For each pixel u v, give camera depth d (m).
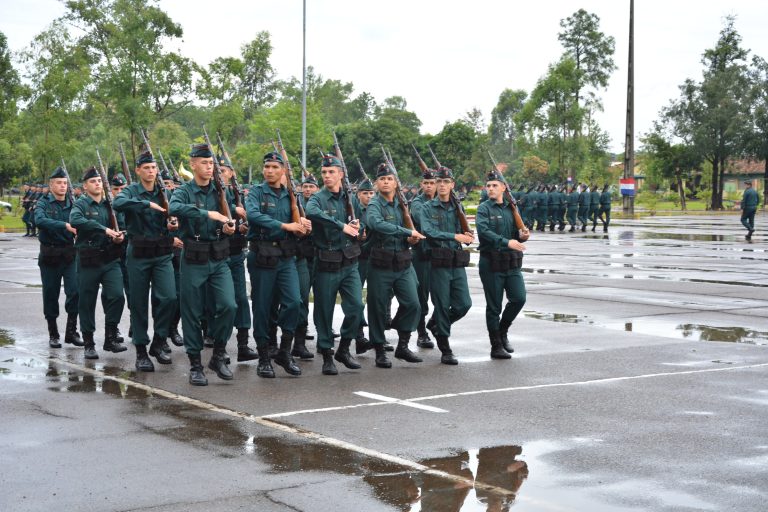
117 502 5.24
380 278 9.41
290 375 9.05
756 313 13.16
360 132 74.94
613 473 5.75
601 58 67.62
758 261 21.78
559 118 59.16
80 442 6.50
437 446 6.37
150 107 50.34
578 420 7.09
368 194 10.85
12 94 51.50
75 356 10.09
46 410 7.48
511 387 8.35
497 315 9.87
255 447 6.36
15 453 6.23
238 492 5.41
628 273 19.05
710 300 14.64
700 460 6.02
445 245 9.55
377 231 9.21
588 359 9.73
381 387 8.41
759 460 6.02
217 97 50.81
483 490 5.44
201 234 8.69
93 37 51.97
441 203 9.63
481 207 9.84
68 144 51.91
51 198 10.73
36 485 5.55
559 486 5.51
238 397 8.00
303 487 5.50
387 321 10.66
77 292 10.73
